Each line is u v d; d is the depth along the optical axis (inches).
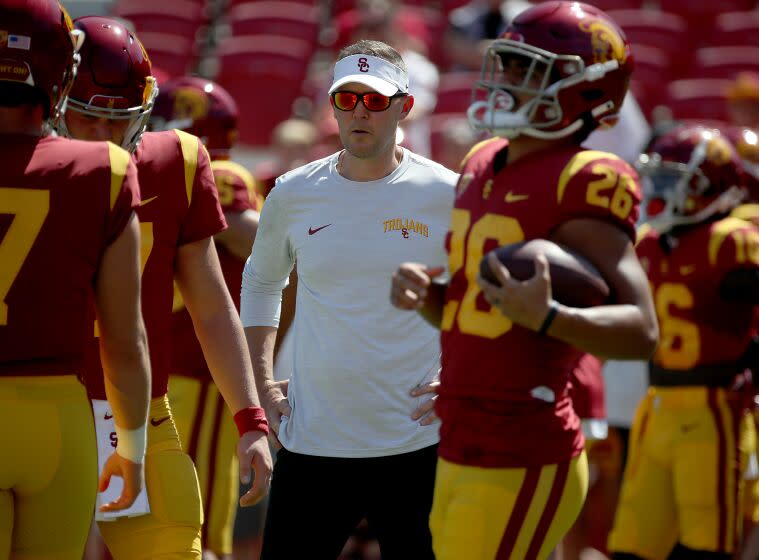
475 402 403.5
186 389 647.1
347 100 509.4
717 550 713.0
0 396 359.3
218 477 649.6
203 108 692.1
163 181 459.5
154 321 458.6
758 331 743.1
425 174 526.9
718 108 1414.9
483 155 431.5
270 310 554.9
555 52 405.1
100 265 372.8
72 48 384.8
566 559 858.8
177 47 1476.4
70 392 372.5
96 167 368.2
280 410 532.4
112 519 436.8
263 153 1398.9
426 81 1326.3
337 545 531.5
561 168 395.5
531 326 373.1
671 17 1547.7
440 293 428.5
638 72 1481.3
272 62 1402.6
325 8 1590.8
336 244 517.0
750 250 709.3
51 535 368.8
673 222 722.8
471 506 399.5
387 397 515.5
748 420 729.0
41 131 377.7
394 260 515.5
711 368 722.8
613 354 380.8
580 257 384.8
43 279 362.0
